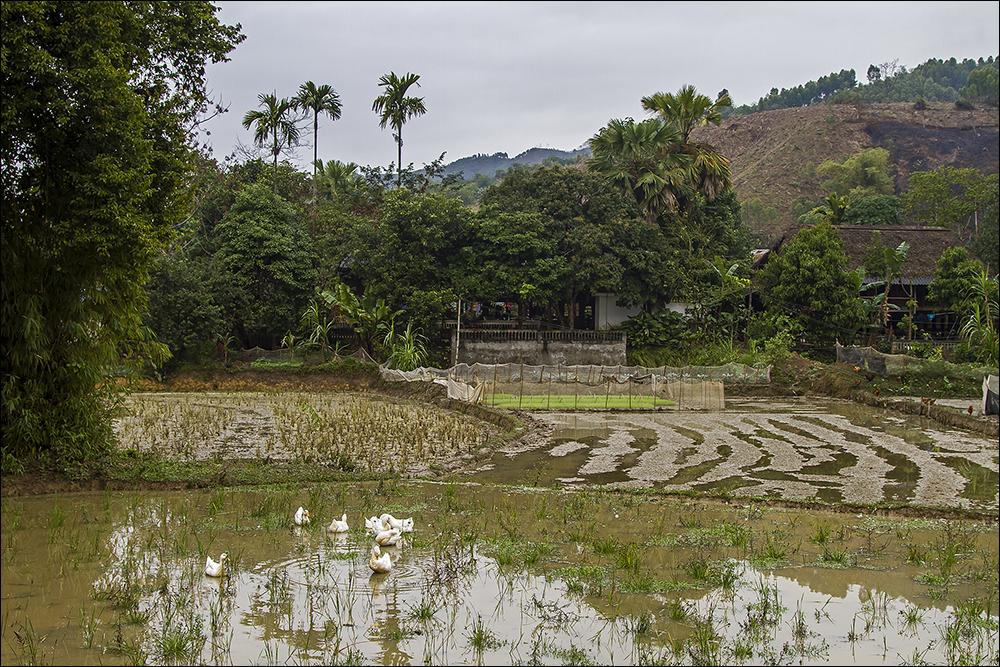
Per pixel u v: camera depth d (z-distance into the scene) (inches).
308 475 612.1
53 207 551.8
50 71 504.4
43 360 558.9
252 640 298.4
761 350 1635.1
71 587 350.3
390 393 1346.0
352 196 1995.6
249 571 377.4
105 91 526.0
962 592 376.2
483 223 1670.8
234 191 1814.7
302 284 1603.1
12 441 553.6
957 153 5246.1
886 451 816.3
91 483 562.3
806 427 1009.5
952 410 1106.1
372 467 666.2
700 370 1433.3
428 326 1606.8
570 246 1679.4
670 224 1886.1
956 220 2381.9
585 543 444.8
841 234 1959.9
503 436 855.7
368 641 299.9
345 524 450.3
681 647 299.9
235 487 578.9
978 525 513.7
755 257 2162.9
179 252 1502.2
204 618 317.7
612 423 1042.7
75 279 571.8
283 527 461.1
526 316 1867.6
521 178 1777.8
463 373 1327.5
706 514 525.0
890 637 316.5
